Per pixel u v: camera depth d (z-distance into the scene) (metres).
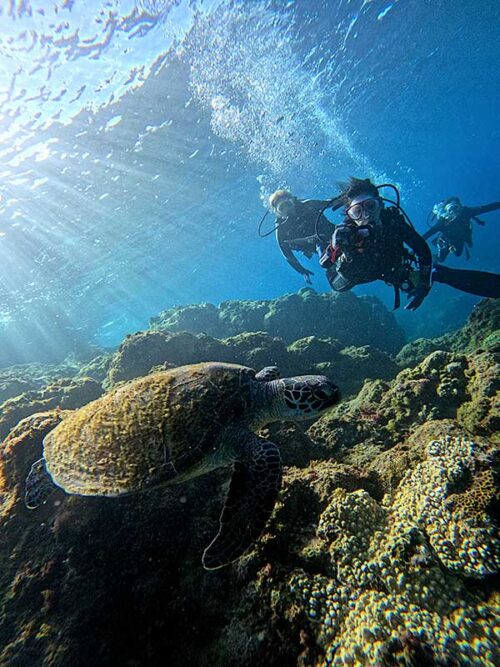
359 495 0.95
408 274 1.67
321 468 1.12
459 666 0.66
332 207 1.73
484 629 0.71
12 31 2.37
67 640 0.87
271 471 0.90
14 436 1.22
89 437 1.00
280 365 2.30
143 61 3.07
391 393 1.45
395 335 4.12
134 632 0.92
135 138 3.97
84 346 7.28
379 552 0.85
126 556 0.98
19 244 5.02
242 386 1.06
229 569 0.93
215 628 0.87
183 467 0.90
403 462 1.09
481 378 1.31
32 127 3.21
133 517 1.01
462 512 0.85
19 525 1.04
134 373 2.31
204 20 3.01
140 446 0.93
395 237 1.58
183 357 2.33
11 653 0.86
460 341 2.33
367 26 4.46
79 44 2.65
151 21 2.75
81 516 1.00
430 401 1.36
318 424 1.47
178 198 6.02
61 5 2.33
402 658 0.68
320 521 0.94
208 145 4.85
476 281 1.65
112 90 3.21
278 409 1.05
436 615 0.75
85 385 2.14
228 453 0.98
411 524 0.89
